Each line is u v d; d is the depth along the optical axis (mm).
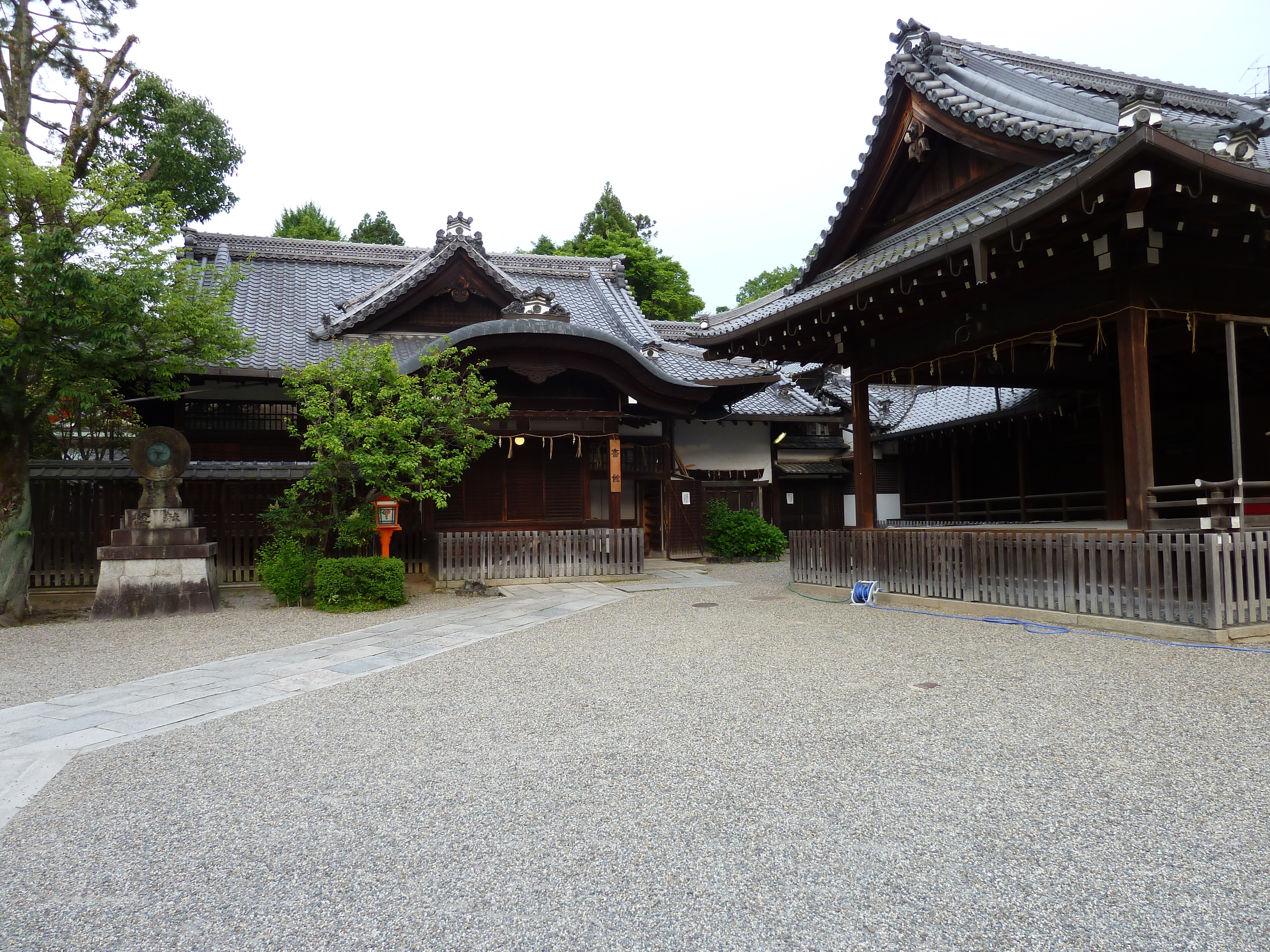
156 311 10227
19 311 9305
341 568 10820
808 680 5984
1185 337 9781
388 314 16438
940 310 9539
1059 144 7691
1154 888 2789
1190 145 5691
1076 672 5859
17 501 10227
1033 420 15656
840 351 11086
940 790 3727
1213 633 6504
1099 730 4504
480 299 17438
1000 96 9516
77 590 12508
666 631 8531
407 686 6289
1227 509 8953
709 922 2668
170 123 23281
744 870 3020
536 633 8680
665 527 17797
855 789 3775
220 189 25547
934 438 18625
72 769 4438
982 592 8773
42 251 8773
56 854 3355
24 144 12320
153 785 4156
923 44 9906
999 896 2771
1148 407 7277
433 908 2812
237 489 13906
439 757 4469
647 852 3193
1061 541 7902
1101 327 9211
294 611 10859
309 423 15008
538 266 22594
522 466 15867
